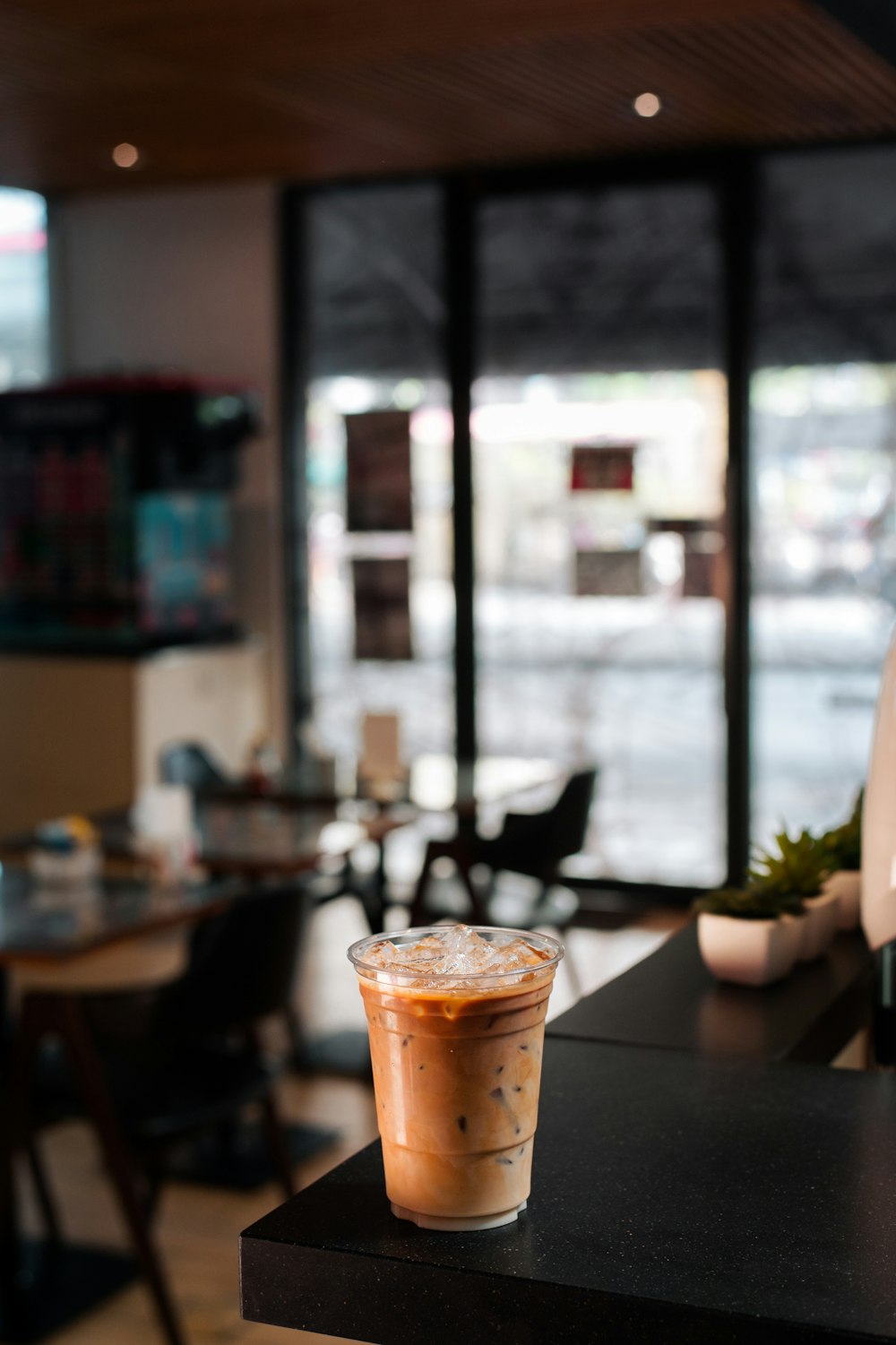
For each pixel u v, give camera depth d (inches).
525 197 276.1
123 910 144.3
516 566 283.9
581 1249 48.3
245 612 301.3
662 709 275.6
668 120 239.6
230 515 299.9
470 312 281.6
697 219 265.0
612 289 271.9
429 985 47.7
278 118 238.7
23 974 245.3
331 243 291.4
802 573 264.7
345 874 219.5
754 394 264.5
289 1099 191.0
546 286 276.4
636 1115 60.9
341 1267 48.2
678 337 268.5
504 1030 48.4
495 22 189.0
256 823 185.8
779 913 81.1
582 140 253.4
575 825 201.6
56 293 308.5
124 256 303.7
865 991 84.4
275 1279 49.2
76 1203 164.4
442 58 205.3
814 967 84.9
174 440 274.8
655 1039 71.4
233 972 135.3
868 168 253.1
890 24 184.7
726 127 244.4
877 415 257.1
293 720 301.3
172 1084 137.2
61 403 275.4
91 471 274.7
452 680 290.4
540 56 203.8
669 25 190.2
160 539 278.1
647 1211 51.4
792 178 258.2
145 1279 130.0
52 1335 135.2
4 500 281.4
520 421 280.8
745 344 262.7
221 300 296.8
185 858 159.3
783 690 267.7
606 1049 69.7
